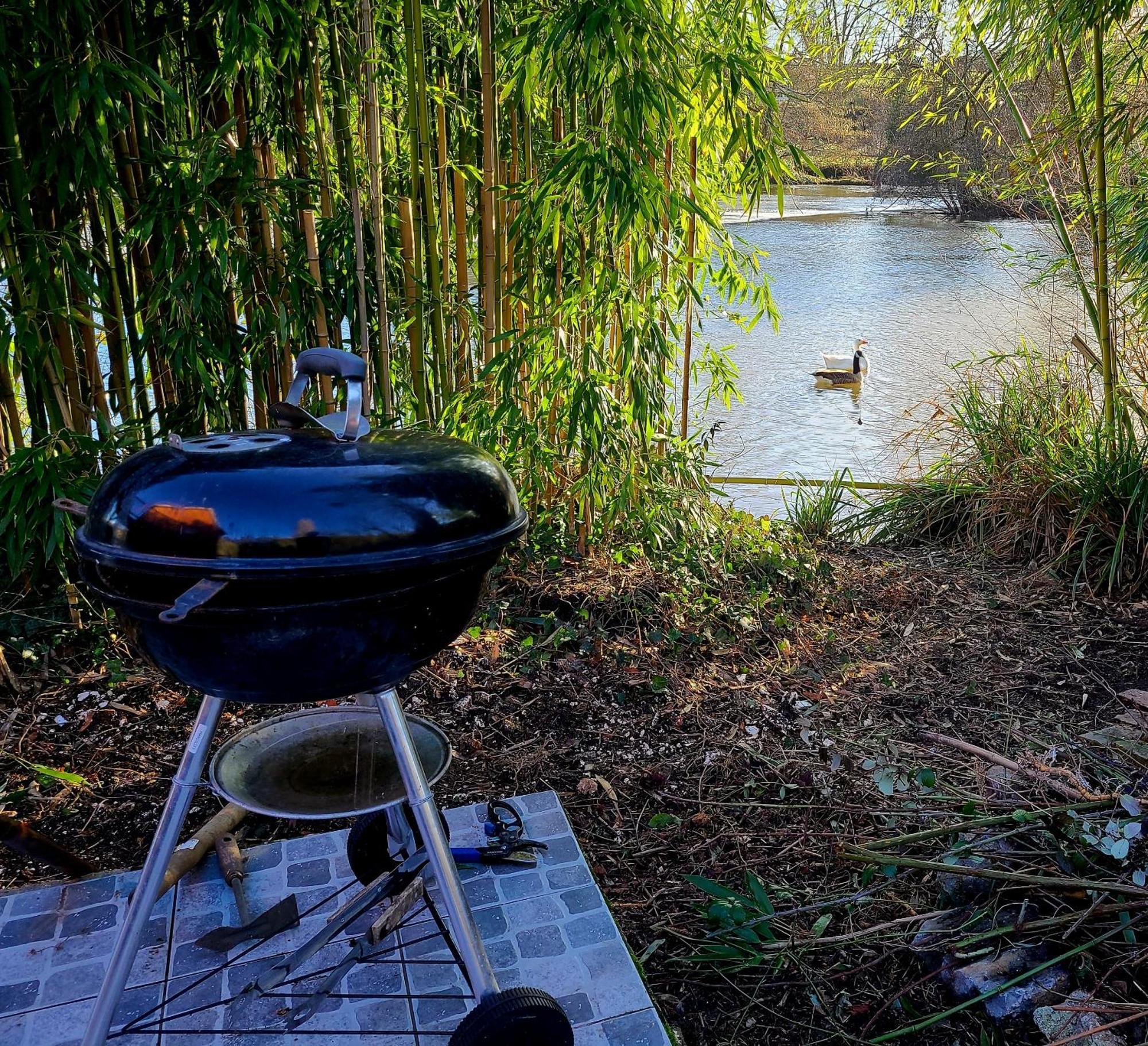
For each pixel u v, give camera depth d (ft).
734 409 25.39
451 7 11.05
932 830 6.92
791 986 6.33
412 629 4.55
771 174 11.49
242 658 4.33
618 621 11.14
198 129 10.30
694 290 11.63
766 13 11.69
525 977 5.68
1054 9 12.57
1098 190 13.30
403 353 12.01
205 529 4.07
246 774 5.30
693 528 12.60
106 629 10.28
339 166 10.55
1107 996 5.92
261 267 10.23
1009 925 6.46
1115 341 14.24
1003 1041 5.80
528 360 10.87
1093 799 7.40
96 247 9.98
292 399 5.09
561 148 10.64
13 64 8.60
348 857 6.24
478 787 8.39
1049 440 14.75
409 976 5.70
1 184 9.08
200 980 5.56
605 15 8.78
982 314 36.91
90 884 6.45
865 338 33.88
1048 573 13.44
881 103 25.26
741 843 7.76
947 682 10.60
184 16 9.62
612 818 8.07
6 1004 5.44
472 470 4.71
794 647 11.27
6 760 8.44
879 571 14.02
